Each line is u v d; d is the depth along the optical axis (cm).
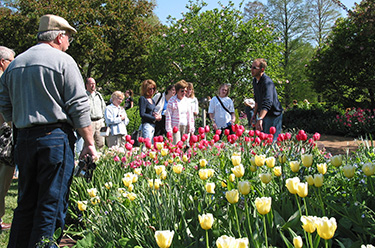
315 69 1608
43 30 270
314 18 3562
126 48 2473
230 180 257
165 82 1800
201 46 1675
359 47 1402
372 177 257
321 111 1609
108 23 2370
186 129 652
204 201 264
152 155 349
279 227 217
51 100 251
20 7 2309
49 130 251
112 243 231
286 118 1681
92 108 688
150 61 1927
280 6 3534
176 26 1798
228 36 1672
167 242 154
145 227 238
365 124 1303
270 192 278
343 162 355
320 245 208
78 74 265
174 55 1762
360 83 1484
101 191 335
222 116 732
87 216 334
